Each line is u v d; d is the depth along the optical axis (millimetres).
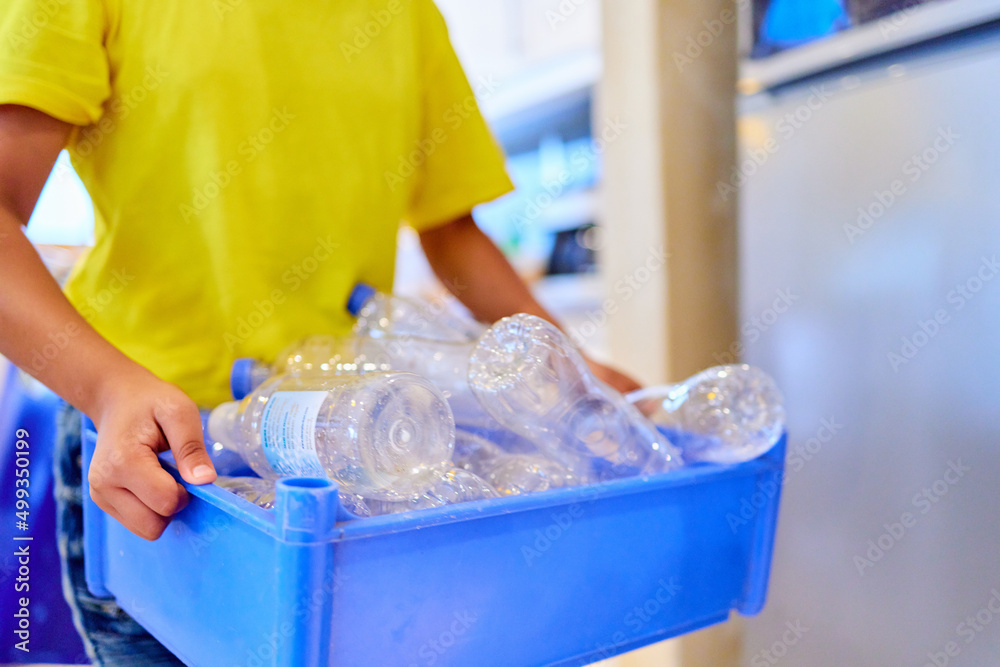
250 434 639
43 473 865
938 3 1213
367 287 936
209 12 807
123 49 769
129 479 516
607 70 1815
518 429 687
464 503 466
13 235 629
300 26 871
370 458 510
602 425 686
